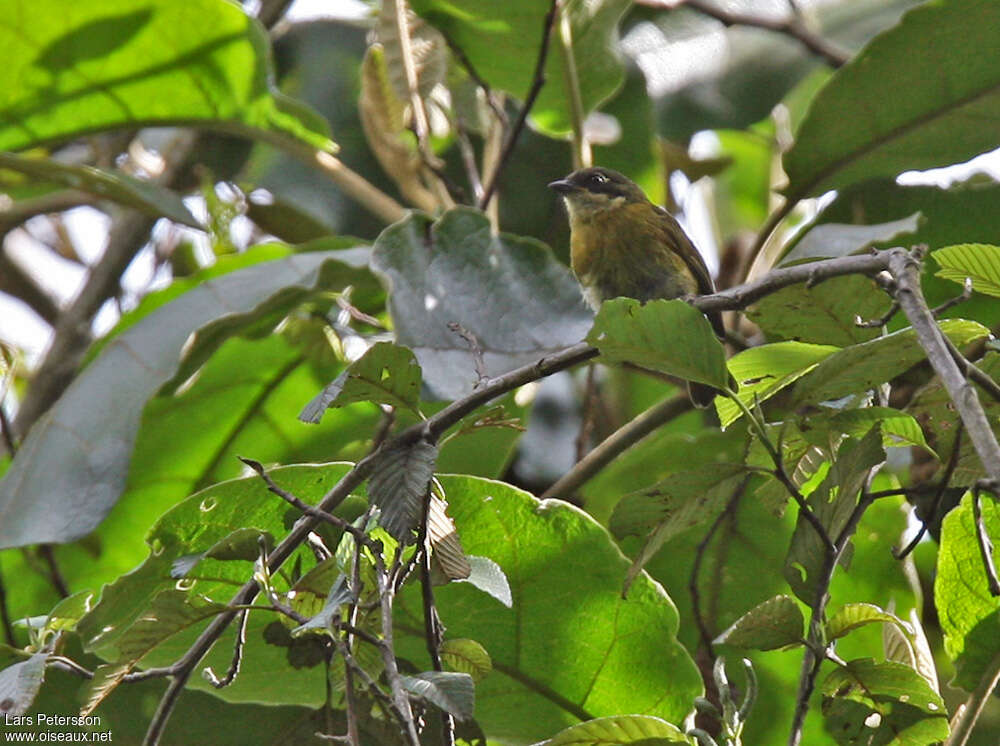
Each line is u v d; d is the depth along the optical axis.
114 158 13.59
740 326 10.67
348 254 9.67
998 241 10.03
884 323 5.39
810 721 8.63
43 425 9.26
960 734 6.72
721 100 13.59
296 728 8.06
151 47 10.31
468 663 5.82
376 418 10.63
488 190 9.88
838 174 9.91
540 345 8.86
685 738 5.75
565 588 7.35
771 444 5.73
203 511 6.87
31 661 5.79
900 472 10.68
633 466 10.06
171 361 9.21
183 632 7.23
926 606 10.16
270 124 10.87
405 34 10.10
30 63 10.27
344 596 5.37
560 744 5.80
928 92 9.44
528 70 10.46
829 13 14.36
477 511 7.17
